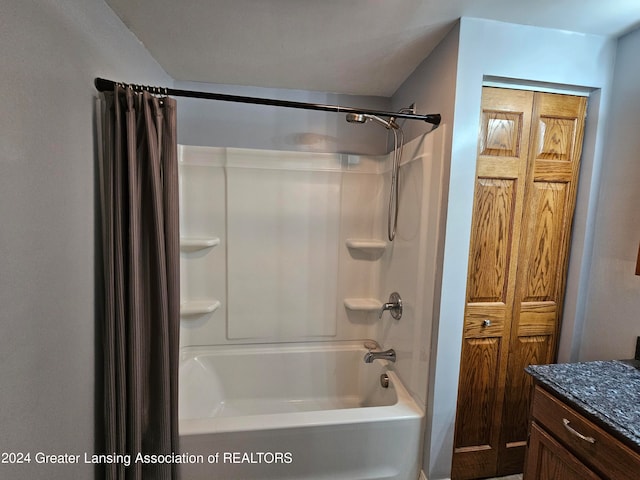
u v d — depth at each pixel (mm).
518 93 1461
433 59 1578
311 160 2211
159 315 1342
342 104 2225
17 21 805
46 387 945
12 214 808
